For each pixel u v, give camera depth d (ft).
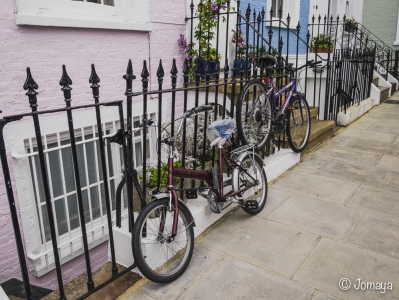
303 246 9.99
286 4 26.02
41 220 11.69
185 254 9.03
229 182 10.86
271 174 14.30
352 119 23.66
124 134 8.20
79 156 13.29
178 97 16.76
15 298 10.26
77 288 9.12
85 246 7.95
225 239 10.43
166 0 15.52
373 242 10.13
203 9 15.75
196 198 11.28
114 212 14.20
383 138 20.15
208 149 12.51
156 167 10.84
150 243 8.79
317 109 20.97
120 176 14.15
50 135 12.31
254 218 11.59
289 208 12.18
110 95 13.83
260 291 8.28
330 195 13.14
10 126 10.91
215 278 8.77
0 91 10.68
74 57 12.43
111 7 13.55
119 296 8.36
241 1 20.63
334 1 33.71
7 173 6.37
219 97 16.62
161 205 8.55
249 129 13.03
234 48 20.79
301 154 17.43
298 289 8.30
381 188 13.71
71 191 13.07
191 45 16.20
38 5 11.18
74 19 11.94
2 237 11.17
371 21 45.65
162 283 8.54
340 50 23.88
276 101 14.40
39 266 11.75
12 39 10.73
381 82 33.01
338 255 9.54
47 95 11.82
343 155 17.48
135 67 14.65
